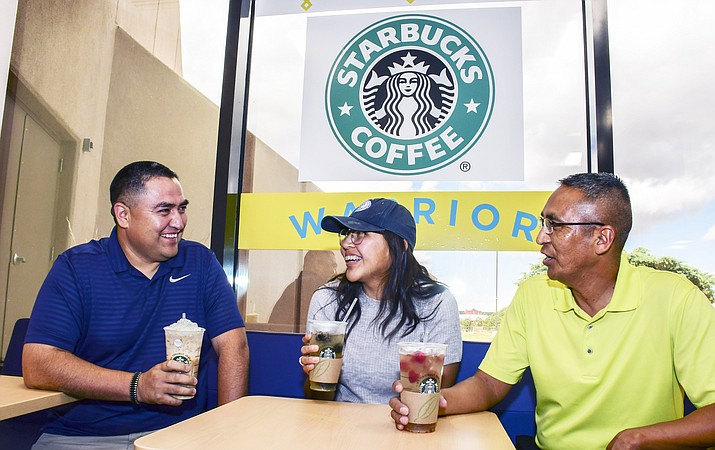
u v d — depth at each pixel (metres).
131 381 1.40
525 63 2.18
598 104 2.05
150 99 2.43
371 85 2.25
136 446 0.95
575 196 1.36
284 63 2.32
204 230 2.25
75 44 2.54
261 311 2.23
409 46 2.24
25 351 1.51
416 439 1.04
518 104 2.16
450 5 2.24
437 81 2.21
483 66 2.19
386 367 1.62
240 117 2.28
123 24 2.54
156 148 2.39
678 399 1.38
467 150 2.16
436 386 1.11
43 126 2.49
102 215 2.46
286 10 2.36
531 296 1.51
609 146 2.03
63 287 1.62
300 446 0.97
